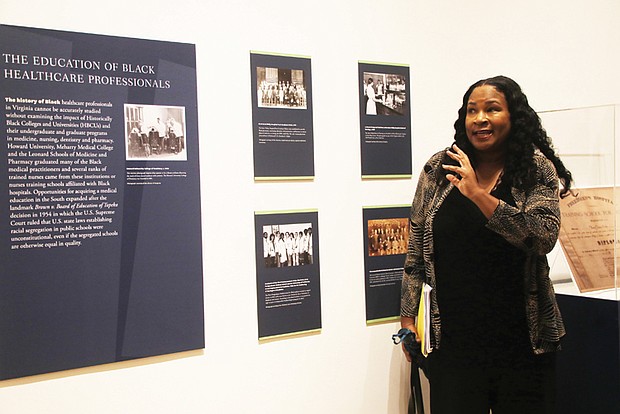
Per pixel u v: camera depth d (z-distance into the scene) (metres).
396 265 2.58
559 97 3.03
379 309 2.54
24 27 1.87
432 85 2.67
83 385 1.98
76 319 1.95
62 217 1.93
